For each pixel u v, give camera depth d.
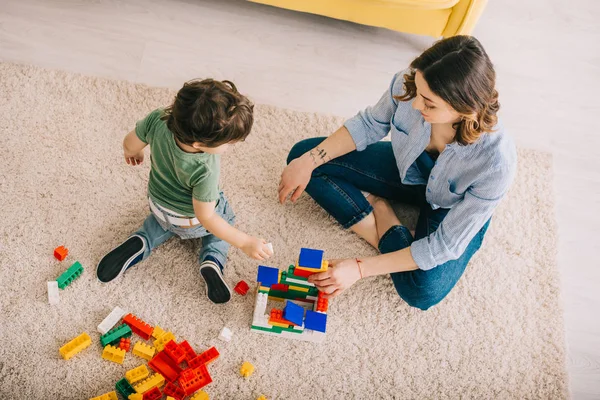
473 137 1.13
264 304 1.38
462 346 1.49
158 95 1.73
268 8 1.97
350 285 1.38
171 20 1.89
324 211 1.64
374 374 1.44
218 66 1.83
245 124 1.04
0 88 1.66
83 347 1.35
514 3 2.12
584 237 1.71
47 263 1.46
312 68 1.89
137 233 1.47
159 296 1.46
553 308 1.57
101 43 1.80
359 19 1.78
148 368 1.36
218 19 1.92
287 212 1.62
